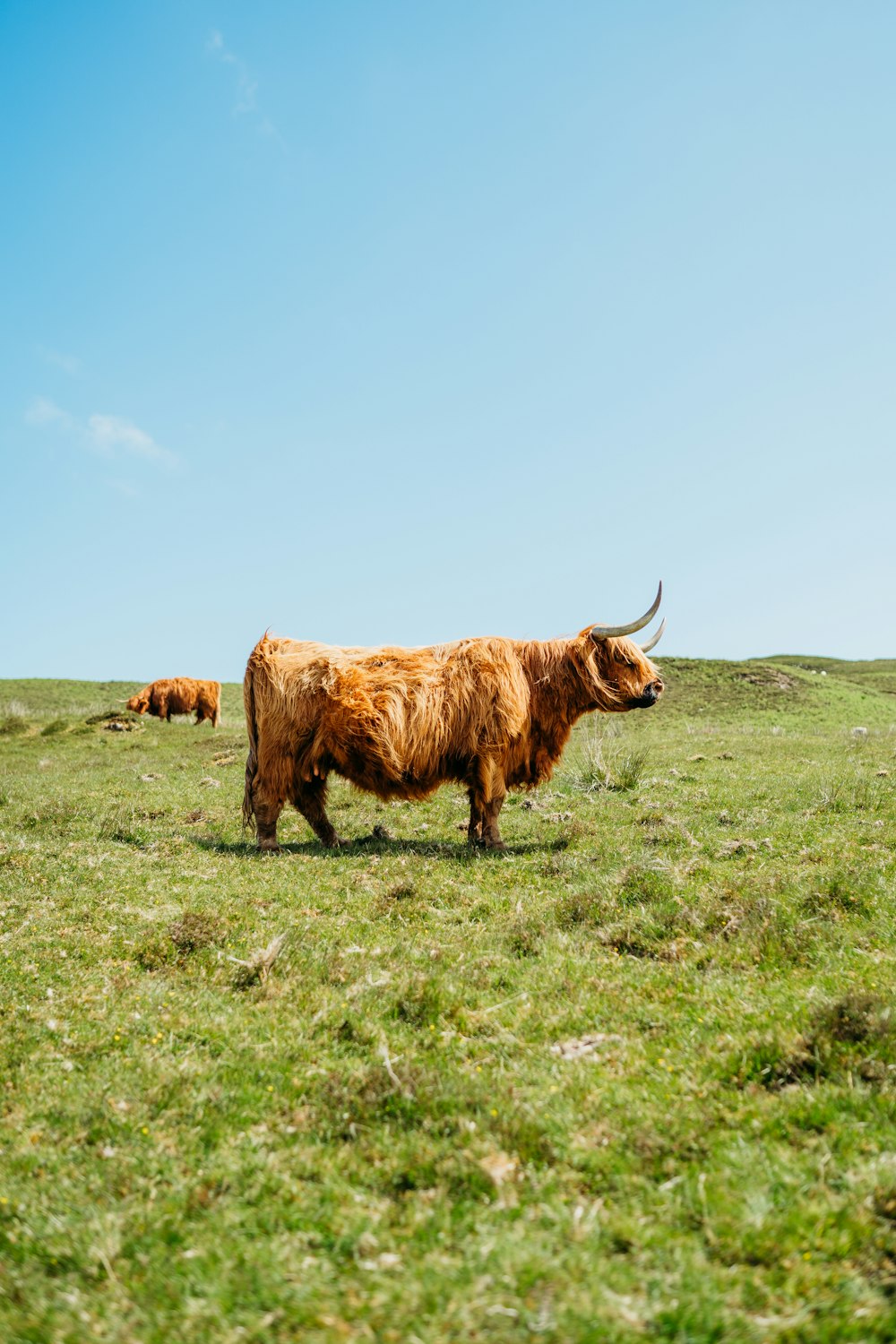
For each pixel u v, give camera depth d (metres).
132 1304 3.24
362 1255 3.48
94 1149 4.42
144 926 7.88
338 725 10.59
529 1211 3.68
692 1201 3.69
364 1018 5.86
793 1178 3.77
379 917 8.11
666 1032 5.44
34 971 6.91
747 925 6.91
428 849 10.90
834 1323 2.95
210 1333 3.04
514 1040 5.45
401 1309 3.06
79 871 9.93
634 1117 4.39
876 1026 4.85
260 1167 4.17
